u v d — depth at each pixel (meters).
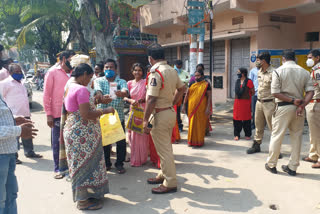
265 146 5.37
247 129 5.87
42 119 9.02
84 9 11.12
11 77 5.15
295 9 8.61
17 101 5.09
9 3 12.97
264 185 3.67
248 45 9.33
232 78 10.13
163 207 3.20
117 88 4.35
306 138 5.77
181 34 11.63
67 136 3.17
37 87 23.22
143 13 12.09
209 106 5.38
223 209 3.11
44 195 3.59
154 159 4.59
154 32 12.82
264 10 8.23
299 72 3.81
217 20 10.03
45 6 10.95
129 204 3.30
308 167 4.25
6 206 2.52
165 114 3.40
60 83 4.13
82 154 3.14
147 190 3.67
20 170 4.48
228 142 5.76
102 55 10.16
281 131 3.94
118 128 3.95
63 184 3.92
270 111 4.56
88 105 3.07
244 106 5.68
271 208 3.13
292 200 3.26
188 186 3.72
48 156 5.24
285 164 4.38
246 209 3.09
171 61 13.22
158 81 3.30
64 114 3.48
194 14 7.24
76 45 19.97
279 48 9.02
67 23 16.02
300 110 3.75
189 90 5.46
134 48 15.25
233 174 4.06
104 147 4.30
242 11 8.32
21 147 6.04
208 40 10.43
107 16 10.20
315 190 3.49
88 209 3.20
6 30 17.45
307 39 9.06
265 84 4.57
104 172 3.31
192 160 4.73
